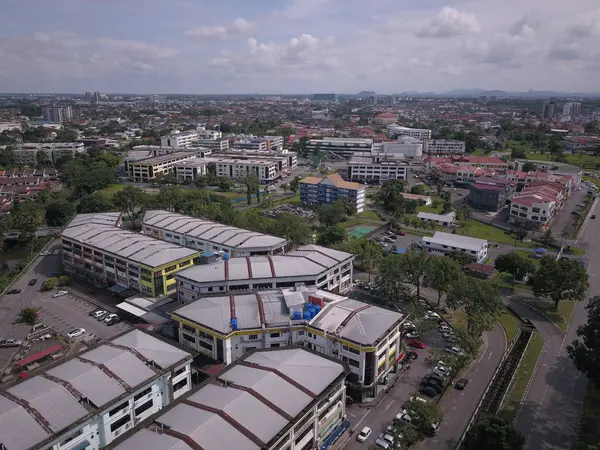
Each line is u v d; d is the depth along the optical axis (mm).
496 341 117562
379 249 161125
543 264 153250
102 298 139875
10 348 111500
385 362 98688
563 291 133625
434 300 139500
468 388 98500
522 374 103125
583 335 100125
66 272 160000
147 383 79688
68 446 69312
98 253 149500
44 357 106500
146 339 92438
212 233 165500
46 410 70125
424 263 132125
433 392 95375
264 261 133625
